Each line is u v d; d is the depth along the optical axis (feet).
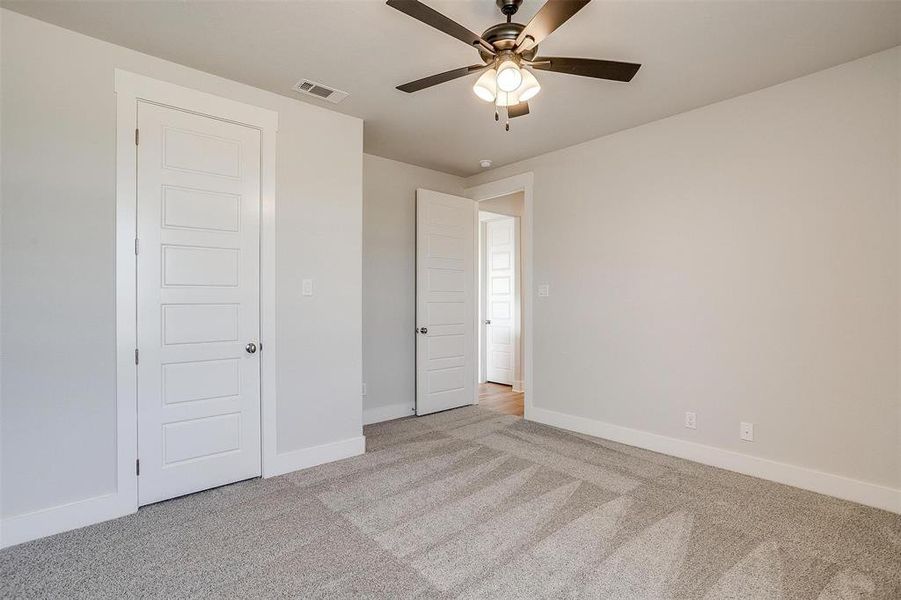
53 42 7.26
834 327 8.60
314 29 7.37
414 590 5.85
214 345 8.92
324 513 7.95
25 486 7.02
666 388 11.04
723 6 6.66
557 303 13.50
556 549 6.81
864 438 8.27
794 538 7.10
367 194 13.96
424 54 8.15
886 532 7.27
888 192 8.02
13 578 6.08
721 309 10.09
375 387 14.14
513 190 14.94
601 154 12.37
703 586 5.93
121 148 7.88
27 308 7.06
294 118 9.97
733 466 9.88
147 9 6.83
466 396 16.24
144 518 7.74
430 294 15.08
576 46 7.79
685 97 9.82
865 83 8.23
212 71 8.76
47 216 7.21
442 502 8.38
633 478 9.50
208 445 8.86
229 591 5.83
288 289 9.86
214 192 8.91
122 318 7.88
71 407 7.41
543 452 11.15
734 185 9.87
